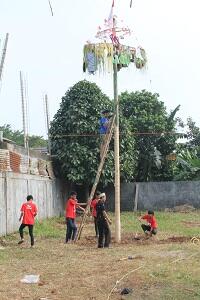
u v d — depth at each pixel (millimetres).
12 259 12930
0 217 17516
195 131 43969
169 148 35281
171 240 16141
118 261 11945
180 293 8945
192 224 22500
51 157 27812
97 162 28047
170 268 10758
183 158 36031
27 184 21625
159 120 34438
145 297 8789
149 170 34688
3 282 10070
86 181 28344
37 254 13727
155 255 12594
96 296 8914
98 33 15938
